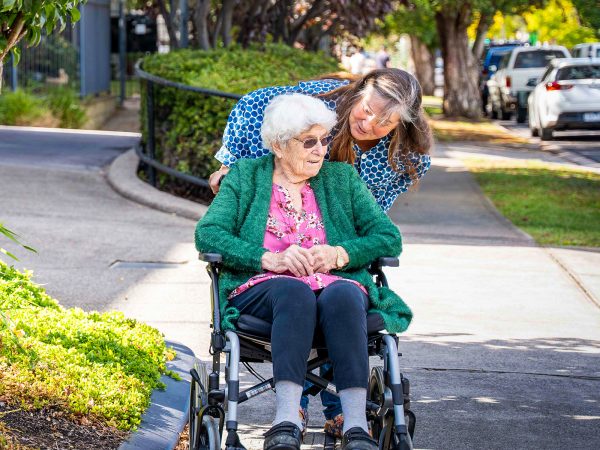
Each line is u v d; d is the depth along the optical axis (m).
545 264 10.24
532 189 16.17
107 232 10.50
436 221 12.90
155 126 13.90
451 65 33.81
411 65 57.78
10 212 11.09
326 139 4.32
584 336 7.54
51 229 10.39
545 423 5.55
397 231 4.40
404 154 4.75
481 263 10.16
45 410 4.54
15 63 4.95
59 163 14.71
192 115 12.73
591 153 21.78
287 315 3.93
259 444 5.05
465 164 19.64
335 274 4.32
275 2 19.03
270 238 4.34
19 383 4.66
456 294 8.76
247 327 4.07
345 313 3.94
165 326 7.25
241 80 13.07
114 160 15.25
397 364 4.01
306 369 3.97
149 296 8.11
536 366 6.68
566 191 16.05
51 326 5.57
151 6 18.64
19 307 5.86
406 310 4.24
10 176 13.29
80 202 12.13
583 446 5.20
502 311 8.22
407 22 34.56
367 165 4.76
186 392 5.38
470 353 6.93
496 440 5.25
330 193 4.44
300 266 4.12
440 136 26.34
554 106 24.52
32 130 19.17
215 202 4.37
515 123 32.25
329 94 4.69
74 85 25.58
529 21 51.72
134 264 9.22
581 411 5.79
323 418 5.53
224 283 4.27
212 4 18.39
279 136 4.27
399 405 3.93
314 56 16.41
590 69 25.08
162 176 13.70
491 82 35.09
